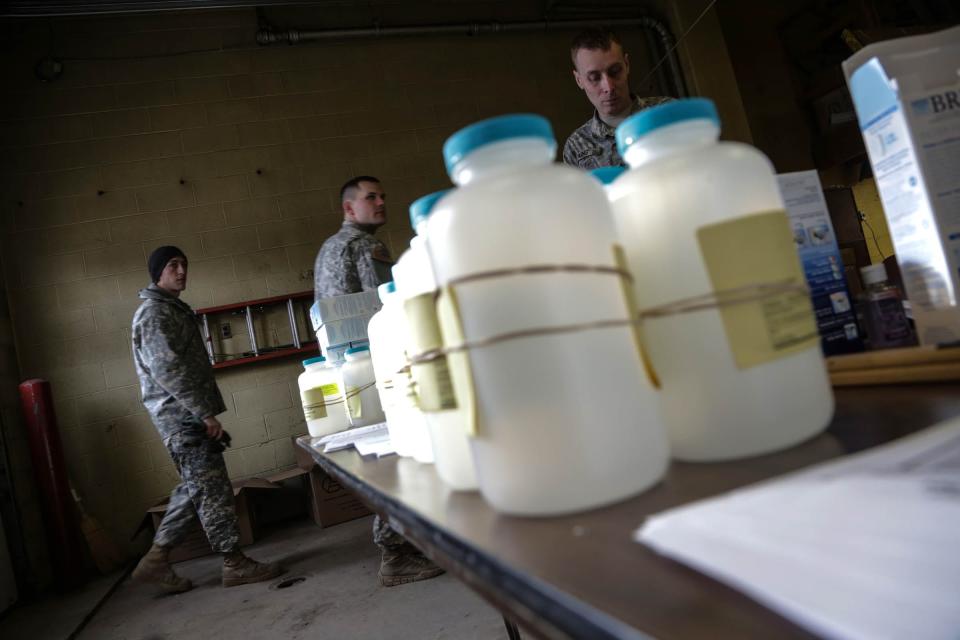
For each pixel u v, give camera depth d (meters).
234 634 2.21
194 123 4.17
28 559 3.37
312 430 1.92
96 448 3.78
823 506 0.23
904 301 0.73
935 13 3.60
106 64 4.09
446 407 0.49
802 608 0.18
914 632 0.16
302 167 4.29
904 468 0.25
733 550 0.22
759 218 0.41
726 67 4.72
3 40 3.95
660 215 0.42
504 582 0.30
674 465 0.43
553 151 0.44
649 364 0.39
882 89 0.62
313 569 2.83
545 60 4.82
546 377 0.36
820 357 0.44
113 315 3.90
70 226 3.91
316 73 4.42
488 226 0.38
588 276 0.37
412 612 2.11
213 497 2.76
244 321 4.08
